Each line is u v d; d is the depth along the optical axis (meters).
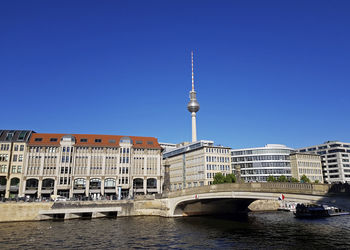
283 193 35.59
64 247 33.66
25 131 89.19
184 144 139.38
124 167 91.00
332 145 144.38
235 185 44.28
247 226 50.00
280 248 32.50
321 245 34.00
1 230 45.78
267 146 135.62
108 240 37.53
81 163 87.69
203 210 66.12
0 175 81.06
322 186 30.69
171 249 32.41
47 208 60.47
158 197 67.50
